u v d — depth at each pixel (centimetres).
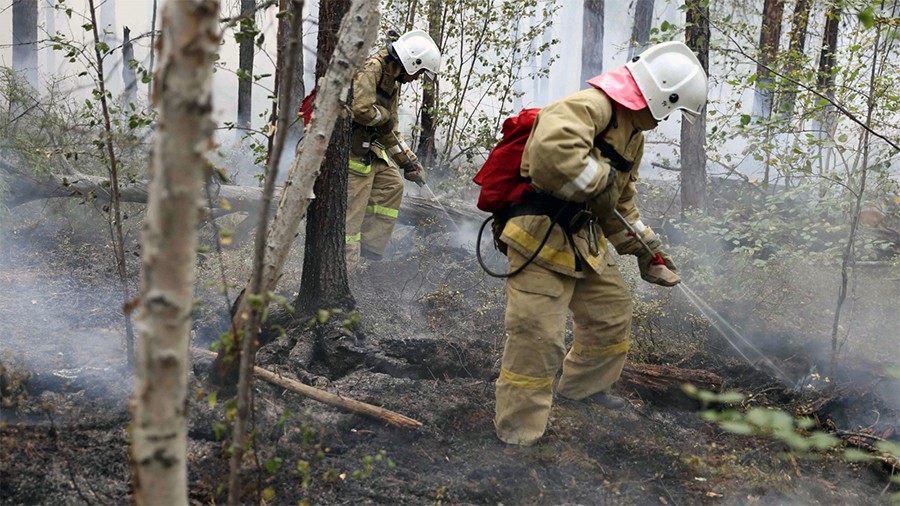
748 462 325
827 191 517
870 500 304
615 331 339
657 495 294
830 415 377
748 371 414
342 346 378
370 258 546
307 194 269
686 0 517
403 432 316
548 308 304
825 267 505
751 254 489
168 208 140
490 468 296
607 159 301
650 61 300
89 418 301
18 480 259
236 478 203
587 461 309
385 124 505
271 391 324
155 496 155
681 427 355
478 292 477
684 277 514
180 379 151
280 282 479
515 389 311
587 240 313
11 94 582
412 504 272
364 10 259
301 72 659
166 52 136
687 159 593
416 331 434
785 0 571
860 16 296
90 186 545
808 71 456
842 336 451
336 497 270
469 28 715
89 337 389
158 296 144
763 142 486
